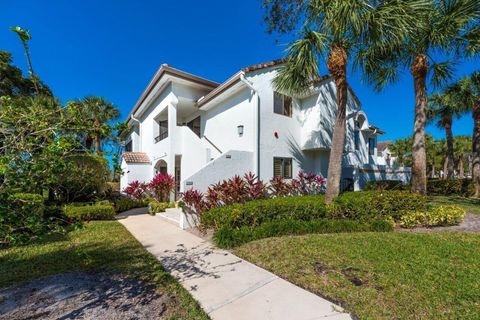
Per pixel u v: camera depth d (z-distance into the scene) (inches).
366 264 175.5
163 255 221.0
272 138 458.0
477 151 568.7
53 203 374.9
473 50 360.2
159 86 557.3
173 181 512.7
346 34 304.0
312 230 261.6
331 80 526.0
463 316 117.2
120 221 383.2
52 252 225.9
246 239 239.6
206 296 146.3
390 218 293.1
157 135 641.0
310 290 147.7
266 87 453.4
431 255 190.1
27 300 143.1
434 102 698.8
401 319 116.7
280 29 434.3
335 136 330.0
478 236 242.2
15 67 629.0
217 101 518.9
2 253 221.8
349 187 570.9
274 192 433.4
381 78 431.5
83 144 119.9
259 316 124.8
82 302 141.0
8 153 99.0
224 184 356.2
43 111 105.5
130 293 151.3
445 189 658.8
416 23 289.6
